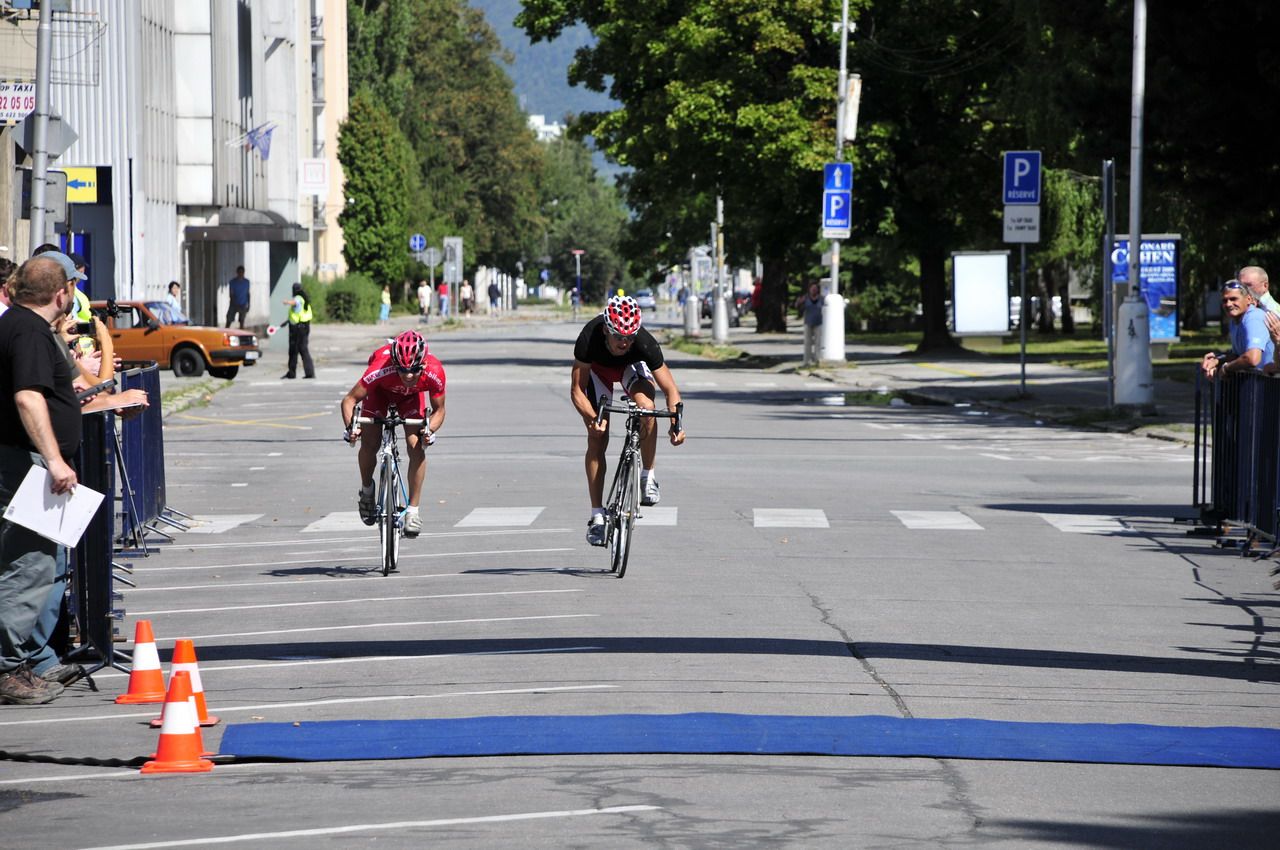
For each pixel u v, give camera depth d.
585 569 35.88
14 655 24.28
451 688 23.91
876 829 16.77
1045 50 125.00
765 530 42.31
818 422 80.00
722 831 16.66
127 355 111.44
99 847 16.41
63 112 124.25
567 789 18.38
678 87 136.12
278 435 73.56
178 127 149.00
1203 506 41.91
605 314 33.91
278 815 17.45
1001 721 21.73
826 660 25.83
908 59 139.00
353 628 29.16
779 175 135.62
